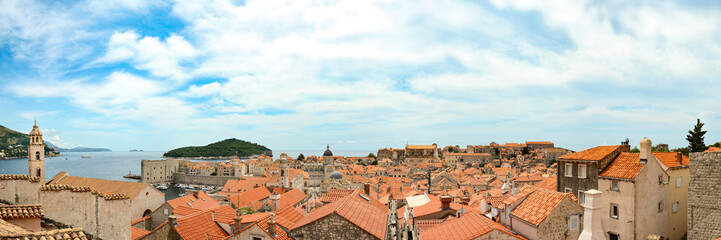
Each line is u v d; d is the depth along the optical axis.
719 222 39.97
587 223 17.95
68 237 17.80
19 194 26.89
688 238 42.38
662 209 51.28
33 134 116.75
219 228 42.53
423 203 57.41
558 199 35.12
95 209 30.03
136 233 44.94
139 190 97.88
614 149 55.19
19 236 16.92
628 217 48.94
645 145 49.88
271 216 36.59
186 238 37.28
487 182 194.50
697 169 42.09
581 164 56.00
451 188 177.62
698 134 103.69
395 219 42.47
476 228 33.62
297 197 123.62
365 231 30.80
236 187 199.12
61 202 28.44
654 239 31.48
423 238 36.16
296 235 32.03
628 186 49.12
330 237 31.36
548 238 33.59
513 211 37.94
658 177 50.84
